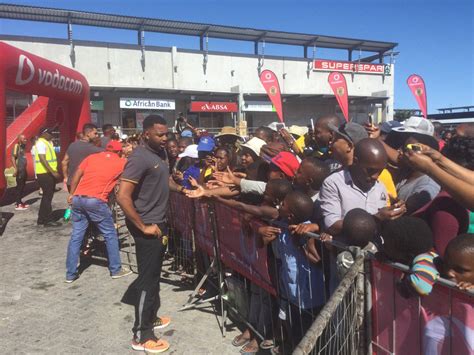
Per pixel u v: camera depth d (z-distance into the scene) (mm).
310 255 2678
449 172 1873
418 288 1744
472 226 2041
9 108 20984
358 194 2582
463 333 1641
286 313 3016
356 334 2061
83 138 6188
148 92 27547
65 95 10594
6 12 22609
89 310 4133
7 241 6754
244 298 3547
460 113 26016
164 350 3348
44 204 7820
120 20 24984
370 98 33906
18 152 9258
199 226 4312
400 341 1918
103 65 25844
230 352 3332
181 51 28094
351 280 1763
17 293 4578
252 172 3518
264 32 28969
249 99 30656
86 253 5789
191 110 28562
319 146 3844
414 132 3127
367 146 2426
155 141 3338
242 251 3340
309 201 2619
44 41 24047
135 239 3412
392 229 1875
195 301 4238
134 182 3232
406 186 2834
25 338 3576
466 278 1721
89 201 4809
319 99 33406
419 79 15188
